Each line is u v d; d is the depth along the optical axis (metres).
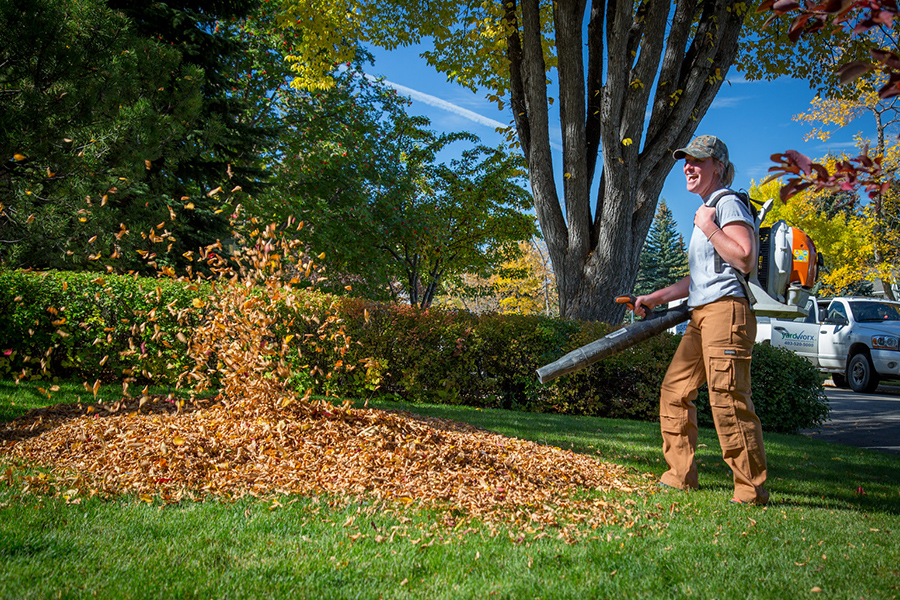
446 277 21.55
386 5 11.74
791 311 3.46
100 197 7.23
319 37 11.70
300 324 7.48
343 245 15.16
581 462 4.35
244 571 2.16
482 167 18.39
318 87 13.23
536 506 3.21
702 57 8.85
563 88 9.09
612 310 9.41
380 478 3.38
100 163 7.34
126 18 7.39
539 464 4.05
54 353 7.12
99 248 7.27
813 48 10.98
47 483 3.03
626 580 2.22
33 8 6.29
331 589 2.05
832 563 2.42
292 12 11.51
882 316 14.17
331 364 7.88
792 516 3.13
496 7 10.44
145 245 9.33
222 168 11.34
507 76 11.66
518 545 2.58
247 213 13.25
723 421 3.40
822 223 23.97
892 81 1.38
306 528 2.63
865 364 13.66
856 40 10.07
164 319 7.12
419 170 18.89
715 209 3.40
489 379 8.35
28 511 2.61
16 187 6.96
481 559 2.40
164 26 11.03
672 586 2.18
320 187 15.17
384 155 17.92
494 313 8.70
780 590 2.13
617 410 8.27
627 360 8.19
